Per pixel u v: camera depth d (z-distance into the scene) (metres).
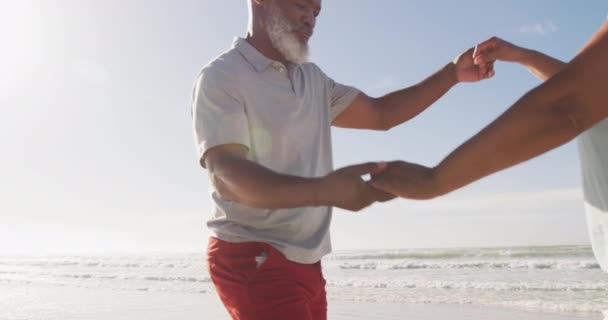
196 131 1.91
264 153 2.10
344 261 26.33
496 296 11.12
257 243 2.13
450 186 1.10
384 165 1.21
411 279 16.27
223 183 1.69
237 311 2.17
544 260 20.45
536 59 2.16
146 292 13.37
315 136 2.28
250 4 2.28
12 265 34.38
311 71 2.37
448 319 8.44
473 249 29.42
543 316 8.44
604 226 1.49
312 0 2.20
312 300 2.27
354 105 2.49
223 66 2.03
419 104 2.50
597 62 0.92
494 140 1.00
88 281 17.97
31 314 9.86
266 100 2.09
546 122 0.96
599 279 13.56
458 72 2.42
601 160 1.43
